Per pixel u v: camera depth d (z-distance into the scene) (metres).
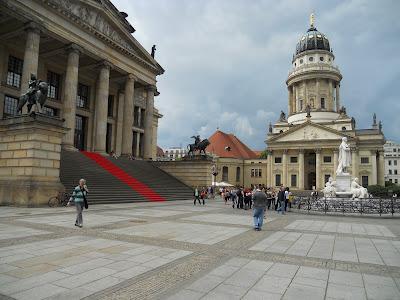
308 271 8.27
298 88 109.31
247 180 103.31
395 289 7.00
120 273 7.72
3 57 37.91
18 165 23.53
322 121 99.25
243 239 12.55
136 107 61.06
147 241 11.56
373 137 88.38
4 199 23.00
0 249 9.81
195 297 6.31
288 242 12.21
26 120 23.28
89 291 6.51
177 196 37.78
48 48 41.03
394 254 10.43
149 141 52.47
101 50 42.97
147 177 40.41
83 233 12.79
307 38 112.62
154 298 6.21
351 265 8.98
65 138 36.78
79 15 39.62
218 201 39.81
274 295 6.50
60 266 8.16
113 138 53.75
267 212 26.39
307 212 25.41
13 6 31.81
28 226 14.07
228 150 105.44
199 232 13.90
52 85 44.81
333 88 107.44
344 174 33.75
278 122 108.38
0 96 37.38
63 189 24.36
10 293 6.32
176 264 8.63
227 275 7.77
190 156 46.62
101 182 30.83
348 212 24.94
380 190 63.31
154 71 53.75
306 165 97.06
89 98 50.09
